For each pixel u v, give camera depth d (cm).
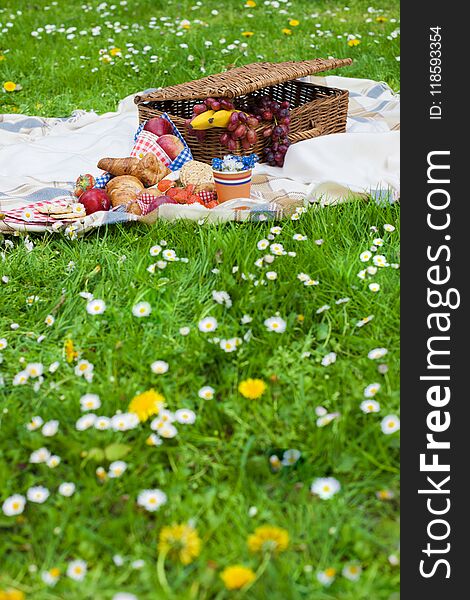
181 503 209
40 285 323
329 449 221
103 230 362
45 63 647
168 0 859
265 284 301
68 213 363
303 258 318
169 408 243
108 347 271
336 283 301
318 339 272
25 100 586
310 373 255
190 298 297
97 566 194
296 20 771
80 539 199
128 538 199
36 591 188
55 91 604
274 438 228
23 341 285
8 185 411
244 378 253
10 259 337
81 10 827
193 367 258
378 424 229
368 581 188
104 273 319
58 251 348
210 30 736
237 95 412
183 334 270
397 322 280
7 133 498
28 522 207
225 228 354
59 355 272
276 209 357
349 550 197
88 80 618
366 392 239
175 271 315
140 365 258
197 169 397
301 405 238
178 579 188
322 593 186
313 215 359
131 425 228
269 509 208
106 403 240
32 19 778
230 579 181
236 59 630
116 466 216
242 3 845
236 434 229
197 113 421
